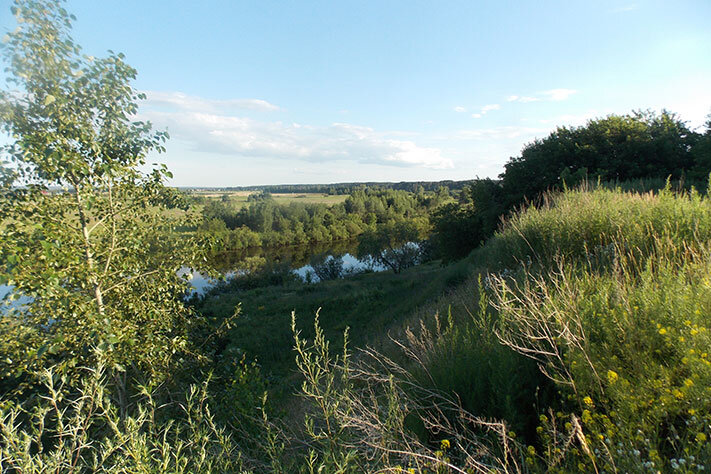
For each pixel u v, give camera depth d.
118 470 2.01
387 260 49.75
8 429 1.82
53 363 4.02
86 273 4.07
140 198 4.73
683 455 1.75
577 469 1.91
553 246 6.11
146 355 4.41
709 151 14.11
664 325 2.57
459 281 12.02
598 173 18.27
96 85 4.39
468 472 2.01
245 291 34.19
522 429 2.42
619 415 2.01
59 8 4.02
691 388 1.92
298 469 2.46
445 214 31.16
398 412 2.66
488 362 2.90
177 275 4.99
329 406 2.55
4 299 3.37
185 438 3.41
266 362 12.01
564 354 2.56
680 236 4.73
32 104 4.10
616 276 3.51
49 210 4.05
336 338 13.91
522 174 22.56
